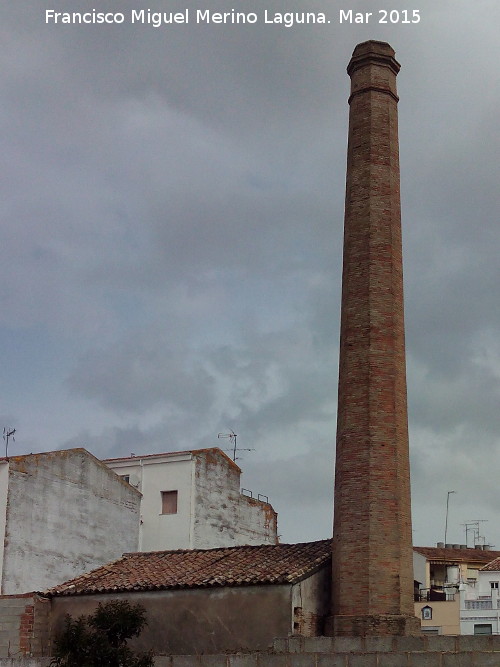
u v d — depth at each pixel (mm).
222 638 31688
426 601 54750
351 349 34469
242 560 34719
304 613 31703
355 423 33531
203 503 52406
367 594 31484
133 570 36125
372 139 36750
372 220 35688
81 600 34688
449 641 27438
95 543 45219
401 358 34719
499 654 25750
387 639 28141
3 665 30828
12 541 40875
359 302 34844
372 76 37625
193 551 37156
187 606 32719
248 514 55469
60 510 43656
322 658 26891
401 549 32188
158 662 28594
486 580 59750
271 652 29078
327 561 33438
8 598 35000
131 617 26734
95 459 46281
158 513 52500
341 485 33219
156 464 53531
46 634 34781
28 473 42406
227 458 54938
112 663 25328
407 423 34375
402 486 33062
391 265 35312
